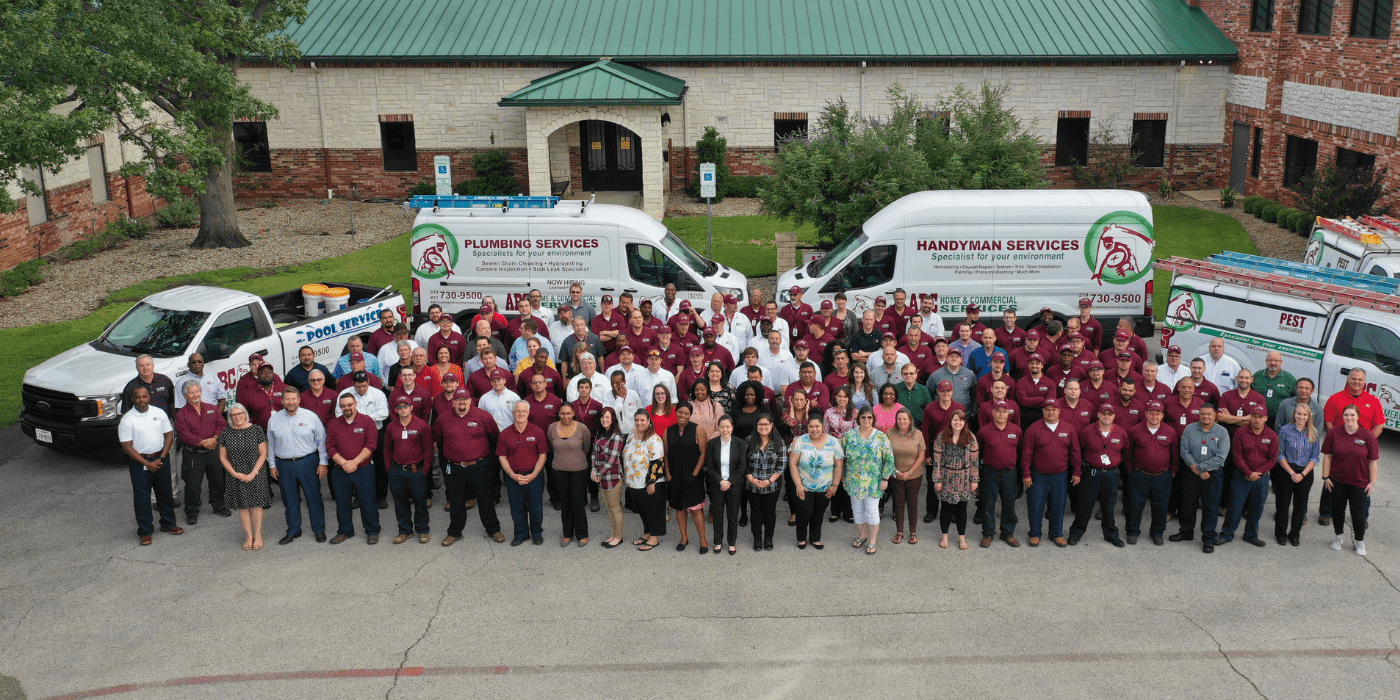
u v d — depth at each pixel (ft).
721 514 35.73
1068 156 103.76
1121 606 31.94
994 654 29.17
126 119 89.97
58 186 81.41
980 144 66.03
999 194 55.11
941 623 30.94
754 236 86.43
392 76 101.50
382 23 104.32
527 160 103.45
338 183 105.29
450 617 31.48
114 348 44.65
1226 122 102.37
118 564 35.06
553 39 102.12
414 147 104.32
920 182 63.05
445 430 35.68
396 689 27.66
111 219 88.94
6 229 74.33
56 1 55.21
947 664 28.66
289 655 29.35
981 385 38.86
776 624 30.94
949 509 36.01
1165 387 37.99
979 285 54.80
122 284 72.23
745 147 102.68
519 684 27.86
